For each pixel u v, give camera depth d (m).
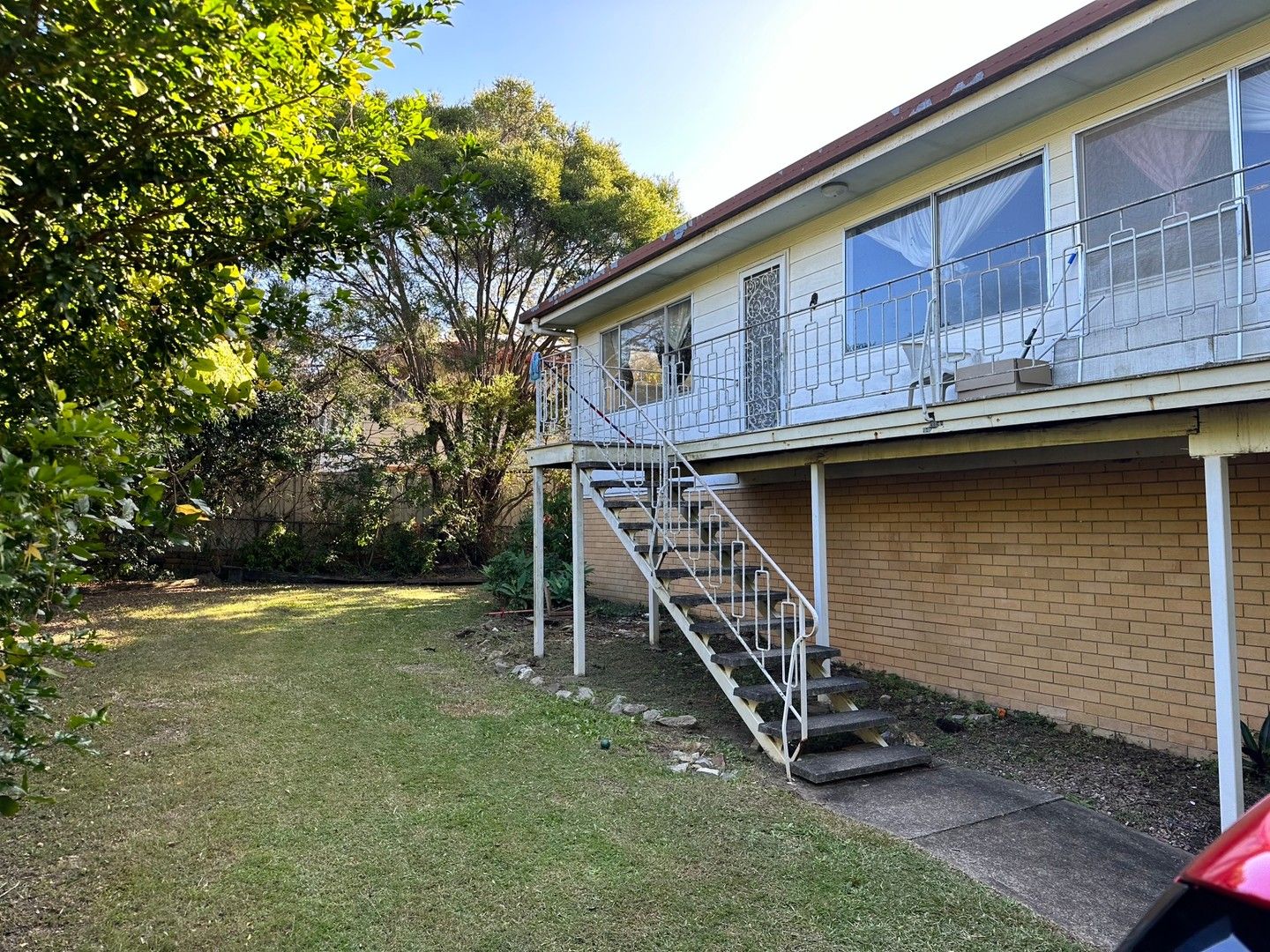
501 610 11.25
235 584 14.84
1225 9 4.63
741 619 5.86
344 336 16.61
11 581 1.36
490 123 19.19
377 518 16.34
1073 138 5.68
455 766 4.77
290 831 3.83
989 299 6.27
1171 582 5.14
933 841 3.82
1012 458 5.85
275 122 2.50
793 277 8.30
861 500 7.62
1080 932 3.00
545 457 8.11
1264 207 4.68
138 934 2.95
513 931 2.97
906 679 7.08
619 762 4.90
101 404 2.28
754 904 3.17
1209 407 3.90
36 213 2.11
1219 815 4.16
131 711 5.95
